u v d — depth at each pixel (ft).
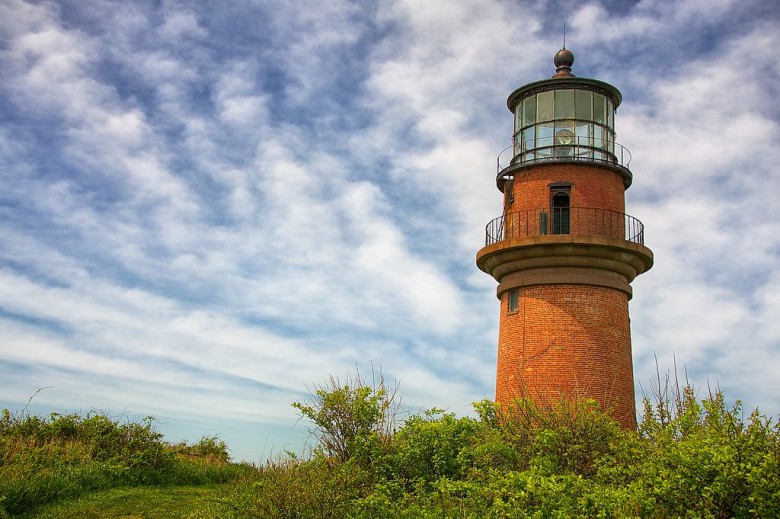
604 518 39.68
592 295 84.02
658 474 40.81
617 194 88.84
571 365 82.23
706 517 36.76
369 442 56.44
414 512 46.96
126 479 70.23
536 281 85.40
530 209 88.02
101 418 79.30
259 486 57.06
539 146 89.51
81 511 57.52
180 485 73.41
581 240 82.48
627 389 84.12
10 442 69.36
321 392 59.26
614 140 91.30
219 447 94.38
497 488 43.68
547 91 90.38
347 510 48.70
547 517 39.88
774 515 35.88
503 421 58.65
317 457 55.36
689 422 44.75
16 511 55.21
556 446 52.26
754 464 37.32
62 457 69.92
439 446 57.21
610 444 48.34
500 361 89.04
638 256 85.40
